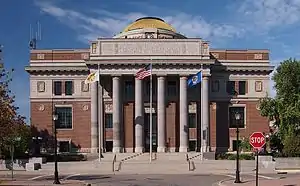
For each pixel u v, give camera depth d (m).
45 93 82.31
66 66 82.00
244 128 81.81
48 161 68.00
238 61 82.75
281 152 68.88
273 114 70.00
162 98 76.69
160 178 46.97
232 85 82.62
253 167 59.59
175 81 80.75
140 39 77.12
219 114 81.75
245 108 82.31
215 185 38.94
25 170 60.12
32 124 81.62
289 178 44.28
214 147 80.69
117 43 77.38
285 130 67.88
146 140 80.06
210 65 77.44
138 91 76.44
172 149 79.12
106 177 48.88
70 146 81.31
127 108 80.25
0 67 41.31
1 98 40.94
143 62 76.50
